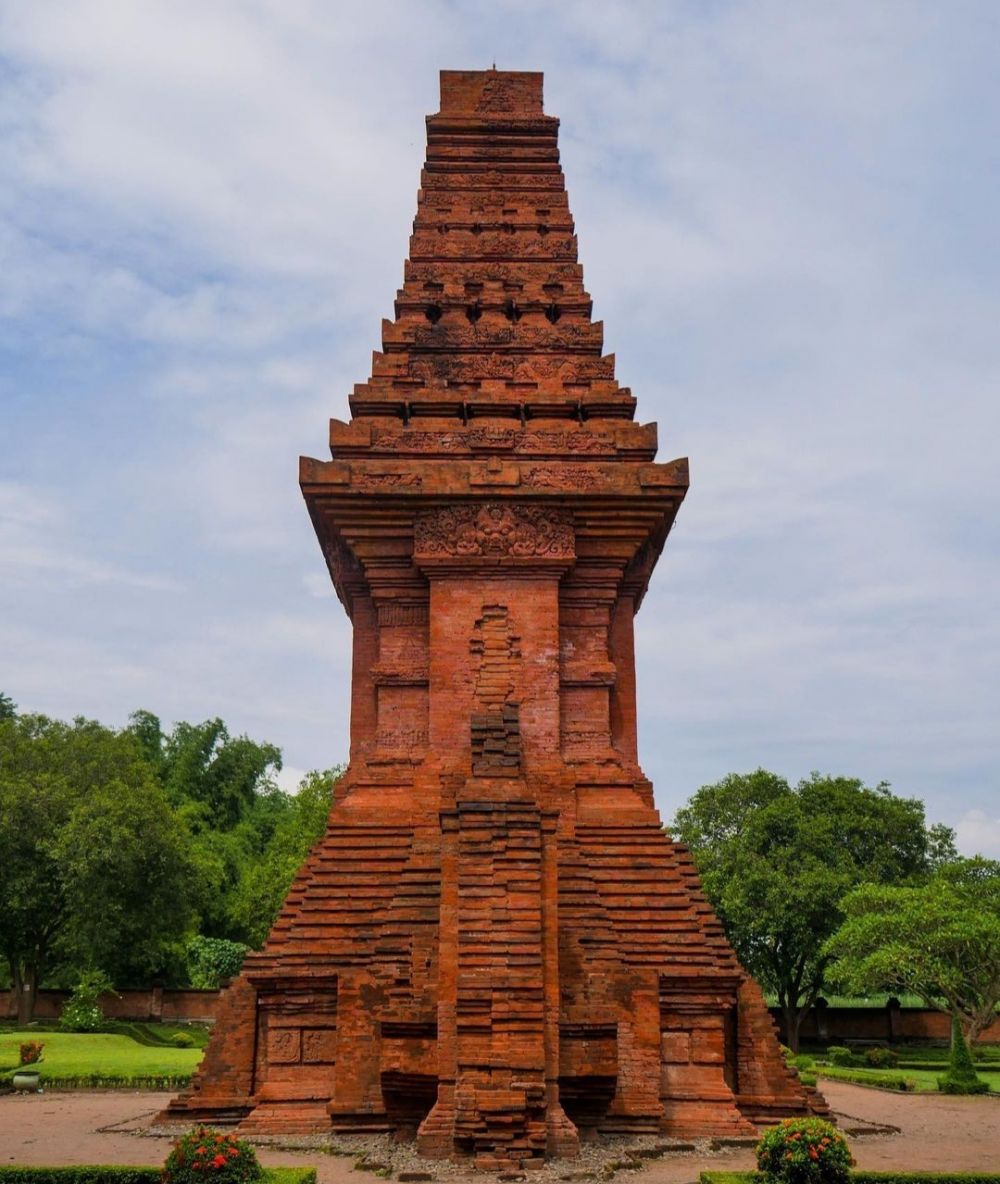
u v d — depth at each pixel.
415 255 26.61
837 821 62.69
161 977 75.44
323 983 20.34
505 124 27.88
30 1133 22.95
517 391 25.09
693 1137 19.14
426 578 23.45
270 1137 19.16
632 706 23.97
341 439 23.77
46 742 66.06
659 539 24.70
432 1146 17.05
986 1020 47.66
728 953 21.61
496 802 18.56
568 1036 18.61
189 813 85.31
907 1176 15.51
